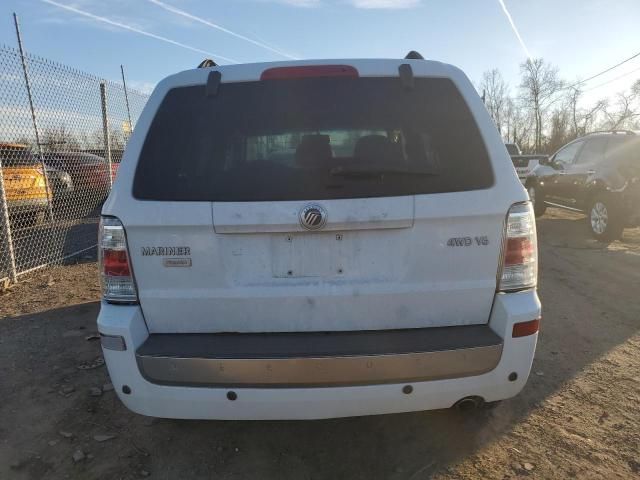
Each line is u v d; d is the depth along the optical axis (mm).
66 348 4043
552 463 2607
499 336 2219
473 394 2240
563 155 10023
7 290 5562
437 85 2369
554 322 4539
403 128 2289
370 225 2158
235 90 2355
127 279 2232
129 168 2262
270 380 2141
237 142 2270
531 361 2275
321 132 2273
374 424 2990
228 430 2959
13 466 2639
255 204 2146
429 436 2863
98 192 8609
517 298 2240
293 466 2639
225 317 2248
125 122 9336
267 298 2221
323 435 2896
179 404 2211
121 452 2758
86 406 3201
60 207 7809
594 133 9102
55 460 2689
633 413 3047
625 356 3828
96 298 5305
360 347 2156
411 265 2215
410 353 2137
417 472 2566
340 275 2234
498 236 2219
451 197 2176
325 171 2184
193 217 2160
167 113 2336
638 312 4777
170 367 2166
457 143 2264
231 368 2137
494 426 2943
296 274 2232
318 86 2350
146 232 2197
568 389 3344
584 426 2926
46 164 7551
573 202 9266
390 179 2174
